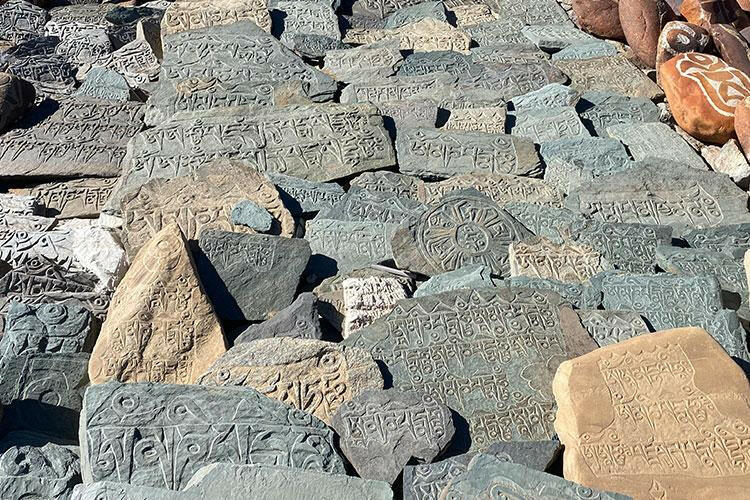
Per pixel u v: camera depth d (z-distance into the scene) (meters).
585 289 2.40
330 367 2.08
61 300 2.49
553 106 3.30
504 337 2.20
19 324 2.25
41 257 2.58
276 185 2.81
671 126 3.38
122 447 1.83
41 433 2.05
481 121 3.18
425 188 2.87
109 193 2.98
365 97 3.34
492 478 1.77
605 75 3.56
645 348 2.02
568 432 1.94
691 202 2.86
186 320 2.23
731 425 1.92
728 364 2.00
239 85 3.24
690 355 2.01
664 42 3.54
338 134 3.00
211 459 1.85
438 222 2.59
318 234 2.61
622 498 1.75
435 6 4.05
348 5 4.16
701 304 2.35
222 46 3.45
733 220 2.83
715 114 3.21
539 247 2.53
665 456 1.88
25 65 3.64
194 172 2.72
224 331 2.32
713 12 3.74
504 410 2.08
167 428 1.86
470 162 3.00
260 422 1.89
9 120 3.14
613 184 2.88
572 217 2.73
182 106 3.18
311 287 2.51
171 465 1.83
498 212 2.63
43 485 1.83
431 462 1.94
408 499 1.84
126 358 2.17
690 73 3.30
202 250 2.45
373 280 2.40
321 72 3.42
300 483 1.74
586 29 4.02
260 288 2.42
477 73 3.49
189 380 2.18
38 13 4.05
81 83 3.67
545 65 3.54
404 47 3.77
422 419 1.98
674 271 2.54
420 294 2.41
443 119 3.21
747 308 2.44
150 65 3.77
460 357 2.17
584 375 1.98
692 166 3.09
